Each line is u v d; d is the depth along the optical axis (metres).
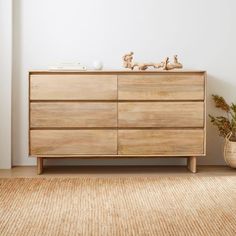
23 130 4.00
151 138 3.65
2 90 3.88
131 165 4.05
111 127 3.64
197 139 3.68
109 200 2.92
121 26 3.98
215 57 4.03
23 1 3.92
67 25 3.96
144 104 3.64
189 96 3.65
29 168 3.92
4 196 3.00
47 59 3.97
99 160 4.04
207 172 3.79
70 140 3.63
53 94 3.60
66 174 3.69
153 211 2.70
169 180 3.47
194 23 4.00
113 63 3.99
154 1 3.98
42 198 2.96
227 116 4.06
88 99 3.62
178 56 4.02
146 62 4.00
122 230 2.39
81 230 2.38
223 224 2.49
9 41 3.87
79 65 3.73
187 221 2.53
